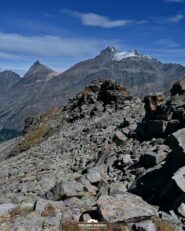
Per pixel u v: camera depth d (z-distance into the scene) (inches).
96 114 3543.3
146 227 609.3
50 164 1937.7
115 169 1261.1
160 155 1045.8
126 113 2869.1
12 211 727.1
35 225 656.4
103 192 907.4
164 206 748.0
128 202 703.7
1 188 1614.2
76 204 803.4
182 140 867.4
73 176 1327.5
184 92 1473.9
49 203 727.7
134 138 1583.4
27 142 4035.4
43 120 4761.3
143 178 937.5
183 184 759.1
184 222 663.8
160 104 1581.0
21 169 2225.6
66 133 3223.4
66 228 637.9
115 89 3757.4
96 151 1819.6
